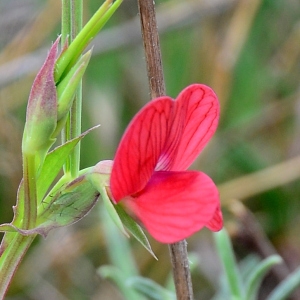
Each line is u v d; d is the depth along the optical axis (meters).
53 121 0.16
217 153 0.31
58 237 0.29
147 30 0.16
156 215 0.15
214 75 0.31
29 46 0.29
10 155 0.28
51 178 0.16
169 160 0.16
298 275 0.20
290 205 0.30
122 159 0.15
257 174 0.28
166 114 0.15
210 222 0.16
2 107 0.28
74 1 0.16
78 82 0.16
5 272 0.16
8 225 0.16
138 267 0.28
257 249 0.23
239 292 0.19
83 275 0.29
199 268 0.28
